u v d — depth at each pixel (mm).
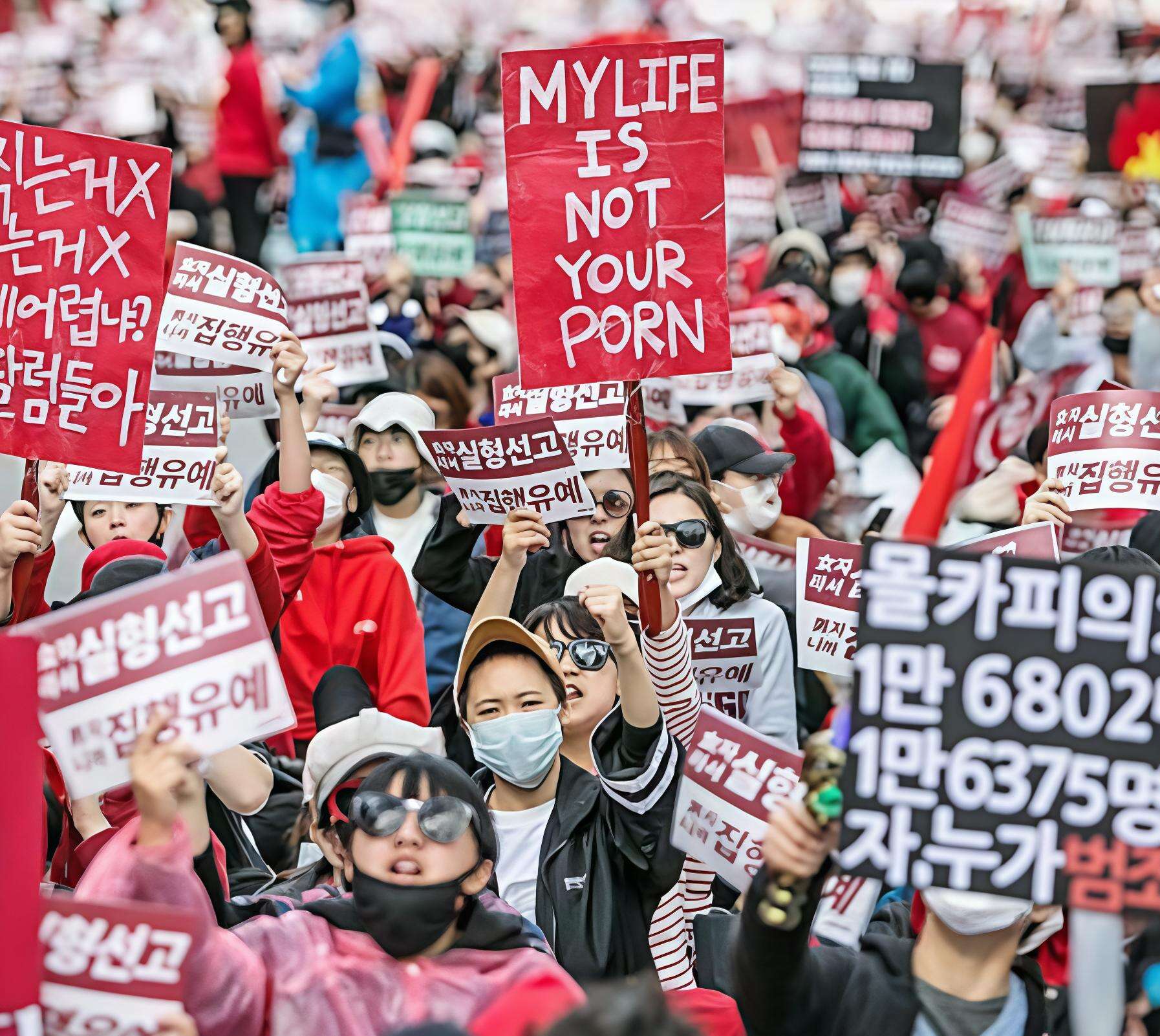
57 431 15656
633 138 16453
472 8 47469
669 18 48625
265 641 11953
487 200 44156
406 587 22547
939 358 36094
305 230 44062
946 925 11555
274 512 19516
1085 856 10898
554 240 16484
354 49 43844
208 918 11672
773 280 36875
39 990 10789
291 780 18828
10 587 15539
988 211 39750
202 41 48625
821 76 38344
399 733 15680
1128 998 13516
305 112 46031
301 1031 12047
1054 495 20062
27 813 10758
